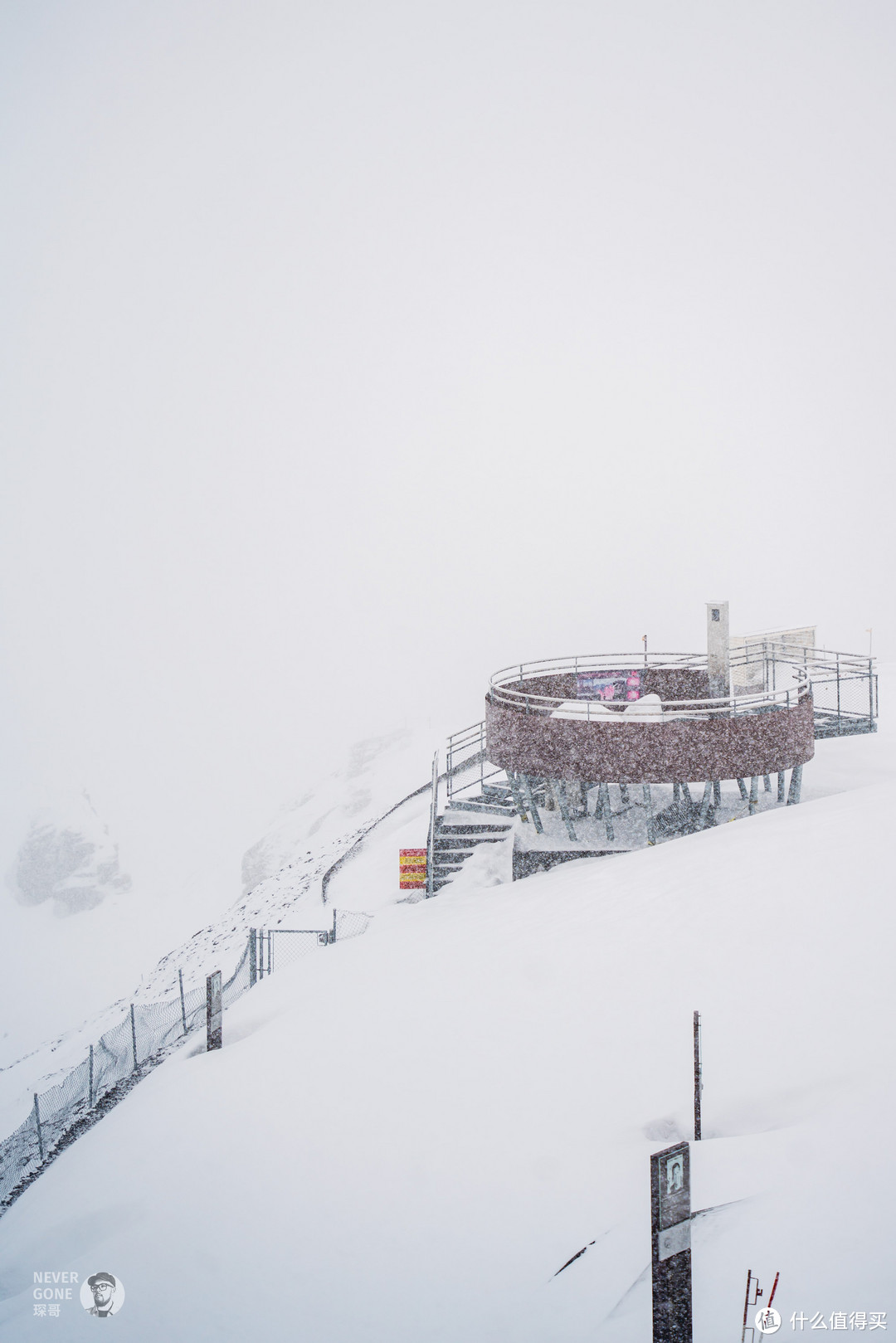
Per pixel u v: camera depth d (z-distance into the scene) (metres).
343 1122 10.48
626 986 12.05
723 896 14.08
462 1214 8.52
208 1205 9.58
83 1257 9.44
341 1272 8.13
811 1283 6.74
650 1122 9.23
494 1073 10.79
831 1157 7.89
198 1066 13.73
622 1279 7.44
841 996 10.33
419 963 15.78
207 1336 7.72
